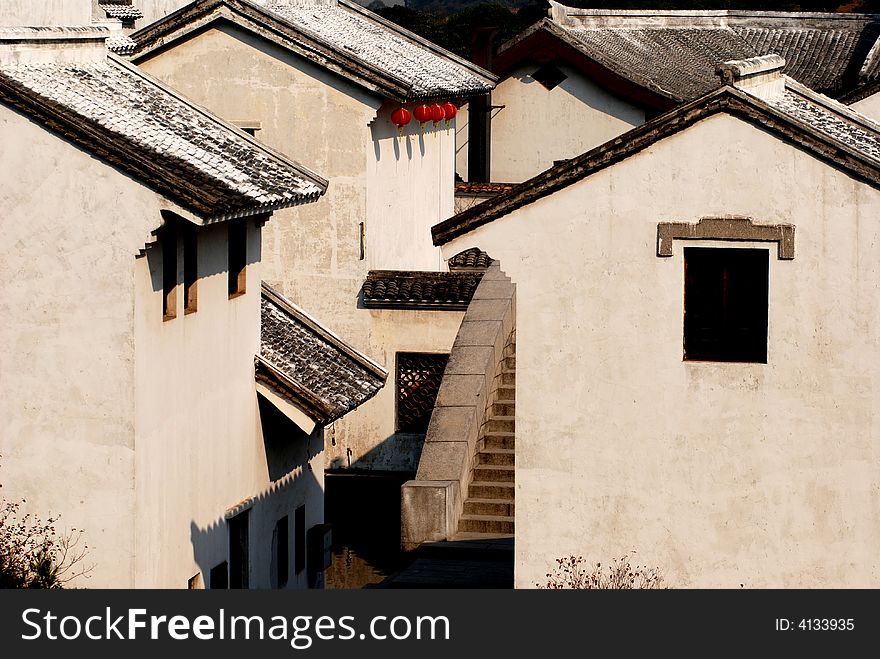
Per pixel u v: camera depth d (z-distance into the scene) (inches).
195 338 871.1
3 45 838.5
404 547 1035.3
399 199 1460.4
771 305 776.3
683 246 784.3
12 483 810.8
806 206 768.9
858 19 2133.4
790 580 784.9
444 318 1348.4
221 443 908.6
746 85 843.4
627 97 1870.1
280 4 1489.9
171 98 933.2
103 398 801.6
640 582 796.0
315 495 1084.5
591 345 797.2
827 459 777.6
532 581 811.4
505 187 1721.2
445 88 1475.1
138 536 806.5
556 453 805.2
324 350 1015.0
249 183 861.8
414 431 1363.2
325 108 1359.5
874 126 887.1
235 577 943.0
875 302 765.3
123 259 796.6
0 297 807.1
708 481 791.1
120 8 1470.2
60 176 797.9
